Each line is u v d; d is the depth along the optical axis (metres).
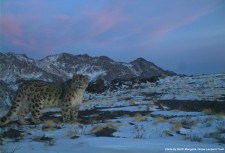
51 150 12.55
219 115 18.50
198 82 39.12
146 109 23.58
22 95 19.28
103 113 22.70
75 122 17.75
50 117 21.75
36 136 14.88
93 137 14.16
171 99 28.45
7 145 13.44
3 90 30.73
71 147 12.81
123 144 12.63
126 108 24.41
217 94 29.53
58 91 19.55
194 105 25.05
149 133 15.12
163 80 43.09
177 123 15.88
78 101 19.66
